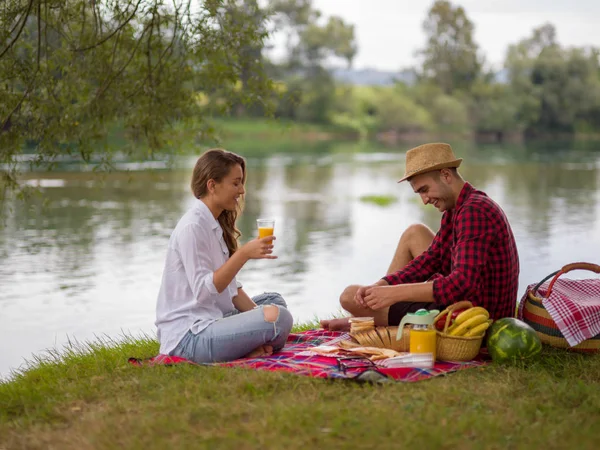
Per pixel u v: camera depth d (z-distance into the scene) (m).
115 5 6.46
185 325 4.54
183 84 7.12
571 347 4.65
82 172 31.62
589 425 3.46
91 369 4.80
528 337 4.40
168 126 7.23
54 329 8.99
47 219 18.80
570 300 4.66
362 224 19.28
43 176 29.88
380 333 4.64
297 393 3.90
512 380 4.12
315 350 4.61
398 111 104.94
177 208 21.33
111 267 12.85
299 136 92.19
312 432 3.36
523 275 12.55
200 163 4.66
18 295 10.78
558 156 51.62
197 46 6.78
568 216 20.30
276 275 12.75
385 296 4.52
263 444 3.26
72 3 6.49
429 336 4.31
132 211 20.59
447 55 117.38
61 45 6.68
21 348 8.13
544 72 105.19
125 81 6.91
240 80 7.22
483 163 43.12
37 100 6.50
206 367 4.34
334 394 3.86
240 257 4.38
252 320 4.47
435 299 4.47
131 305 10.23
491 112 105.25
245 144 68.94
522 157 50.16
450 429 3.37
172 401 3.79
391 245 16.06
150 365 4.50
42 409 3.93
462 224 4.50
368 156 52.38
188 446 3.27
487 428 3.39
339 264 13.83
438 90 111.50
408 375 4.16
